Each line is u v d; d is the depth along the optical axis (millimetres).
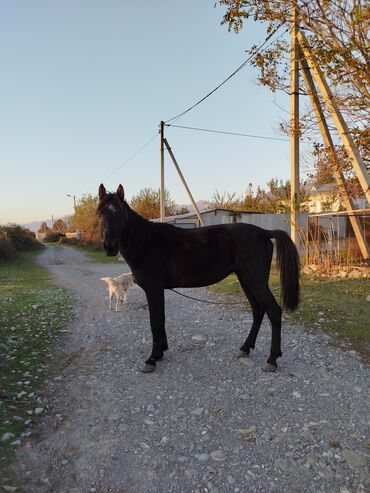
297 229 12617
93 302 9797
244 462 3004
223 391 4199
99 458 3094
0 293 11539
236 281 11305
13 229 34750
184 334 6340
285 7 7723
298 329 6273
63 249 39438
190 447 3213
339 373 4547
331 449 3109
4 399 4027
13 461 3037
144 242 4832
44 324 7242
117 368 4977
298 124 11508
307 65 11234
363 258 12977
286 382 4363
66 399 4125
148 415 3752
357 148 10664
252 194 39094
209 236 4875
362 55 7020
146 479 2844
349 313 6918
